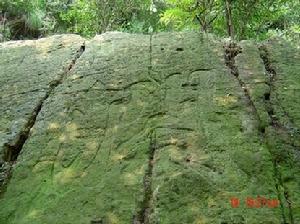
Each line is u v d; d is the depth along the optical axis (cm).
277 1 537
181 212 234
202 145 274
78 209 246
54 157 283
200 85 327
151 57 362
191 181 249
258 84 324
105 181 260
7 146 296
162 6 754
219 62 351
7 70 380
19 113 324
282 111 301
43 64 380
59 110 319
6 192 265
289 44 379
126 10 703
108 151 281
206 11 515
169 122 295
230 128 287
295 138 280
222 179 250
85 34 693
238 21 519
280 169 258
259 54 363
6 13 856
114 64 360
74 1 873
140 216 238
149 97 320
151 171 262
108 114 310
